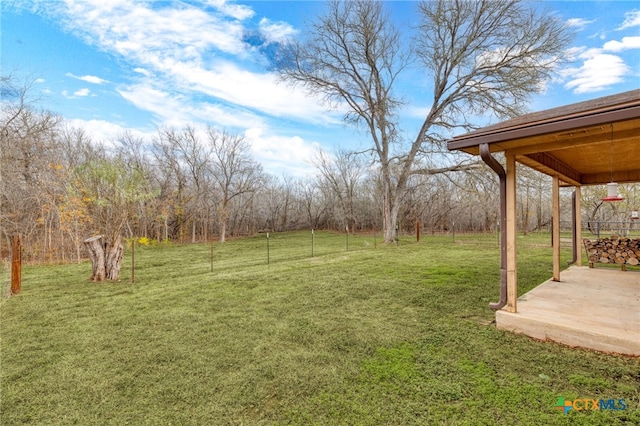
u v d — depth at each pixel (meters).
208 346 2.94
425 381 2.22
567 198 19.38
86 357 2.75
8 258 9.07
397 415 1.85
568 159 4.42
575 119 2.43
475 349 2.73
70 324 3.65
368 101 14.27
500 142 3.05
